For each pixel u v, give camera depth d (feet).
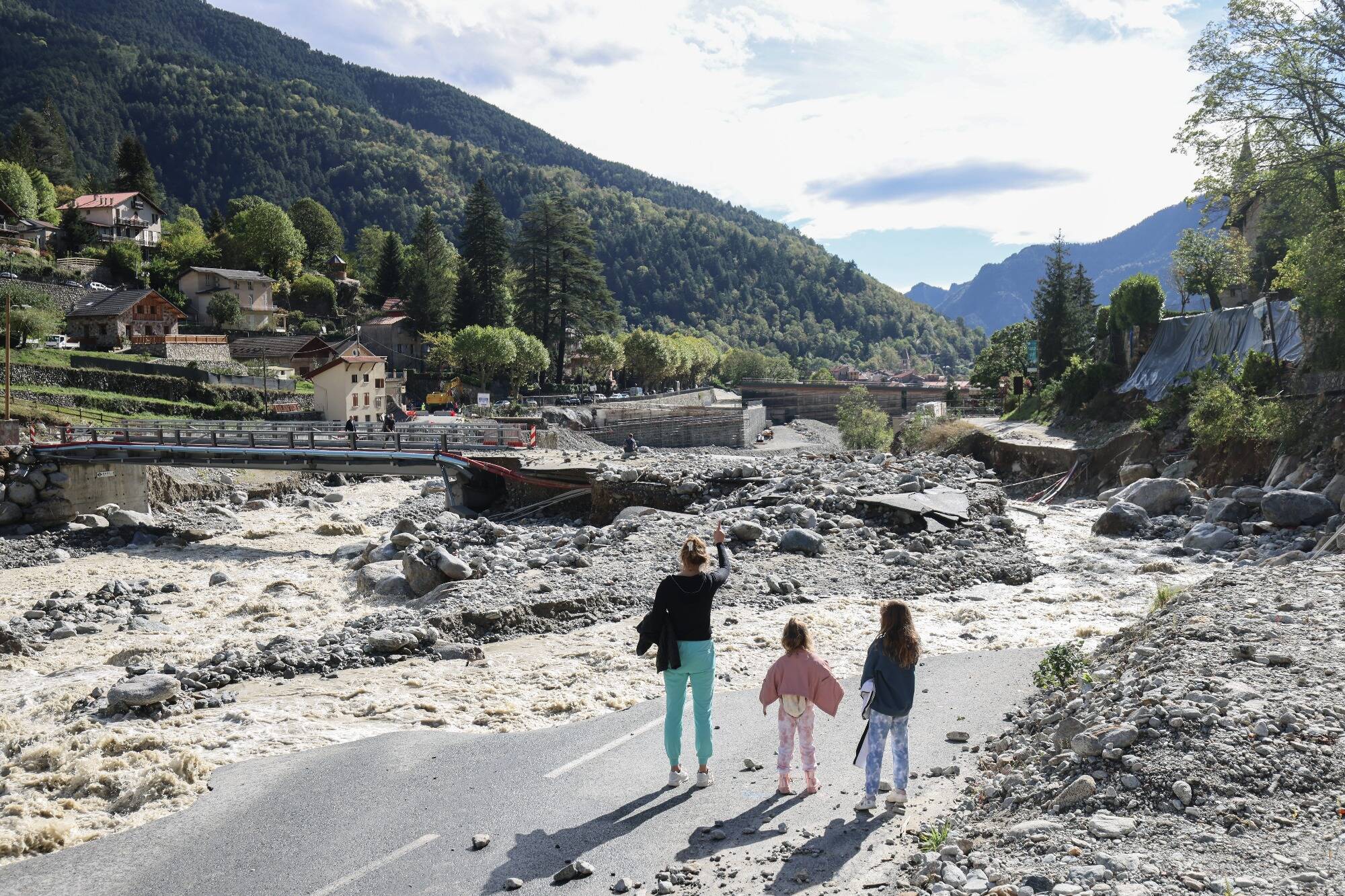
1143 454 121.49
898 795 25.59
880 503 82.02
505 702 39.83
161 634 69.62
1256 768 22.24
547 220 403.95
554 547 87.86
